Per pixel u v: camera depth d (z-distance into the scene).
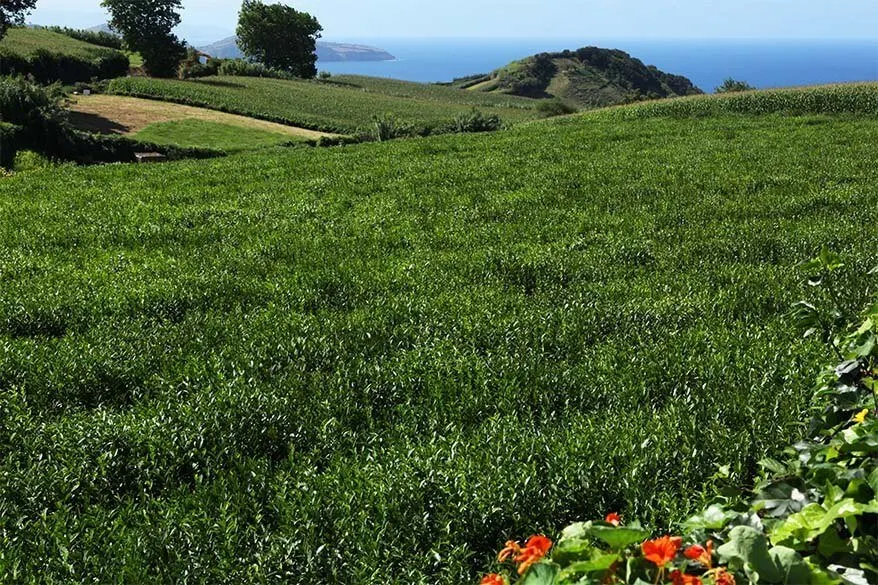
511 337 7.99
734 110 47.03
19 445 5.84
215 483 5.20
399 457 5.48
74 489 5.20
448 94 157.25
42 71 87.44
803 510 2.74
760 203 15.96
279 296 9.80
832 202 15.83
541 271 10.80
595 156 25.84
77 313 9.08
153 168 25.55
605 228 14.02
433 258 11.80
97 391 7.01
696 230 13.42
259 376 7.16
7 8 82.94
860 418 4.01
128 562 4.35
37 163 44.41
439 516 4.69
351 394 6.72
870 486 2.81
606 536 2.14
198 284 10.17
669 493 4.84
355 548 4.48
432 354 7.50
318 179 21.28
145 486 5.35
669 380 6.80
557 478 4.95
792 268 10.24
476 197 17.92
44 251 12.80
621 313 8.64
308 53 145.25
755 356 7.09
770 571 2.19
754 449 5.33
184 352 7.89
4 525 4.75
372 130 56.41
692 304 8.95
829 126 35.06
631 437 5.53
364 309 9.08
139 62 121.75
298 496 4.98
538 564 1.97
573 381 6.79
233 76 113.88
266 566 4.28
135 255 12.38
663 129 35.59
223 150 55.38
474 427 6.05
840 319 7.37
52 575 4.25
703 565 2.37
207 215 16.06
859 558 2.59
